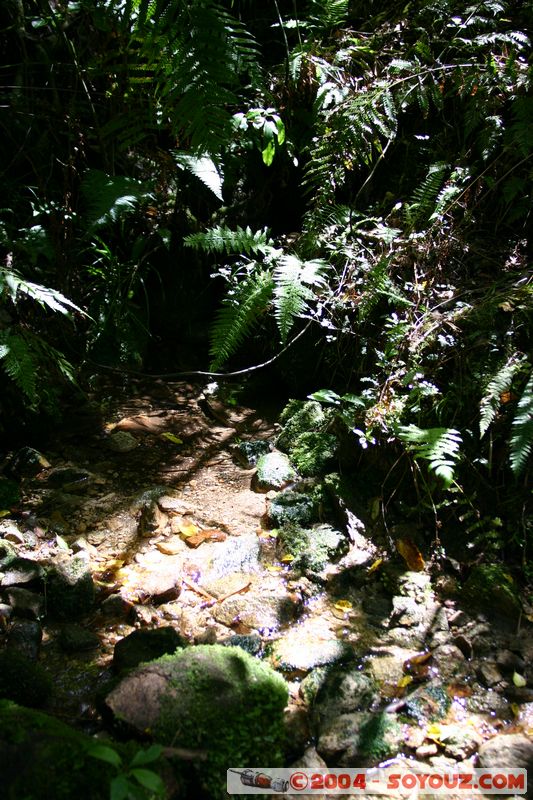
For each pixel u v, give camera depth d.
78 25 3.78
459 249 3.41
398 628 2.48
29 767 1.65
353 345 3.39
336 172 3.47
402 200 3.76
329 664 2.29
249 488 3.14
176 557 2.74
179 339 4.03
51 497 3.02
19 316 3.27
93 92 3.80
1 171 3.72
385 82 3.59
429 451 2.62
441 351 3.10
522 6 3.89
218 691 1.93
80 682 2.20
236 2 4.25
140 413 3.60
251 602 2.51
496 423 2.90
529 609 2.58
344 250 3.37
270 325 3.64
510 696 2.25
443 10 3.88
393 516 2.95
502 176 3.49
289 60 3.81
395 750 2.02
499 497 2.90
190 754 1.81
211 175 3.36
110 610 2.48
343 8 3.95
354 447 3.12
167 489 3.10
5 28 3.70
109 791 1.63
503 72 3.53
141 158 3.99
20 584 2.50
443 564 2.75
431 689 2.25
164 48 2.71
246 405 3.71
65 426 3.46
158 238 3.89
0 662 2.08
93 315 3.69
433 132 3.81
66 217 3.49
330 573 2.69
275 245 3.82
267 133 3.49
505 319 3.11
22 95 3.65
